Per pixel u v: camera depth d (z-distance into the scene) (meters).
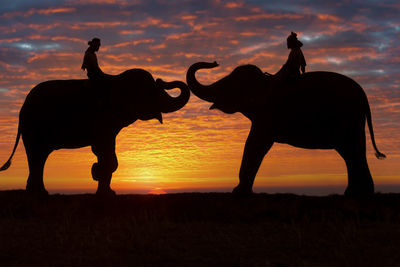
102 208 10.00
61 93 12.52
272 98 11.64
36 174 12.52
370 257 6.21
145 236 7.45
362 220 8.67
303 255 6.41
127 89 12.37
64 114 12.34
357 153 11.41
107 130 12.27
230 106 12.10
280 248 6.77
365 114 11.70
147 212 9.49
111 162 12.25
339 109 11.36
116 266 5.98
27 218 9.46
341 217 8.78
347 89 11.52
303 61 11.66
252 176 11.59
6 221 9.09
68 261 6.20
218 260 6.19
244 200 10.38
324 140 11.55
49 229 8.27
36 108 12.51
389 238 7.18
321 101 11.39
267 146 11.73
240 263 6.03
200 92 12.30
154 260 6.21
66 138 12.46
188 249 6.73
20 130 12.77
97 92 12.29
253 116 11.91
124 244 6.99
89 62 12.07
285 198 10.59
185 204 9.96
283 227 8.20
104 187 12.02
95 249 6.77
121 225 8.52
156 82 12.73
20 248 6.87
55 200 10.88
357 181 11.32
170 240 7.29
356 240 7.09
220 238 7.39
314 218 8.88
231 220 8.94
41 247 6.92
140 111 12.48
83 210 9.92
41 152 12.59
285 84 11.64
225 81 12.20
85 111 12.30
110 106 12.27
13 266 5.93
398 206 9.46
